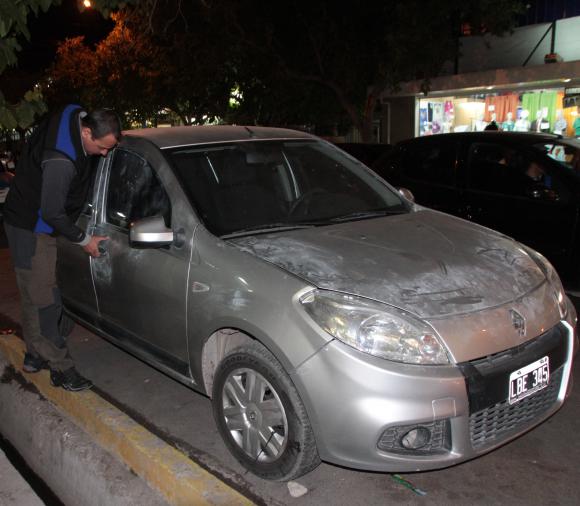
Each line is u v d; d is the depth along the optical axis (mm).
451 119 15953
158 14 13500
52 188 3385
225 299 3080
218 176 3791
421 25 12797
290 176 4105
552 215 5770
